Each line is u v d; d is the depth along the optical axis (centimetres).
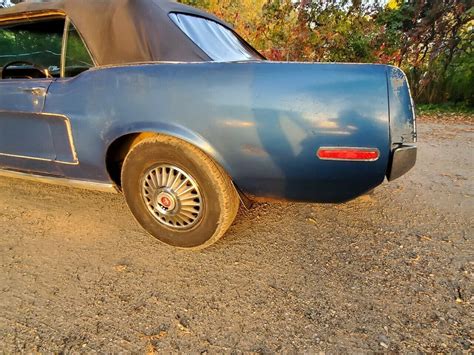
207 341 163
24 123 253
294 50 859
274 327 171
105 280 205
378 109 180
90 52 231
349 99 181
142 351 158
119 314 179
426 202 302
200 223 221
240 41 298
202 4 873
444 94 881
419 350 157
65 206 298
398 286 198
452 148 483
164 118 204
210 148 199
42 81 243
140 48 221
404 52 872
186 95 199
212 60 224
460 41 841
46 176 266
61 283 203
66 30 242
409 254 227
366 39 862
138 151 224
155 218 234
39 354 156
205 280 205
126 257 227
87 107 224
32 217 279
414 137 187
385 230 257
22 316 178
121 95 214
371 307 182
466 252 229
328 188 199
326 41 859
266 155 192
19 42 275
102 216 281
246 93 190
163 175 223
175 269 215
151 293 194
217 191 210
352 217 277
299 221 271
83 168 242
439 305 183
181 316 178
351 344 161
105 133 222
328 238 247
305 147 186
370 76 184
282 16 862
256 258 225
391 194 319
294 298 190
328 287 198
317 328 170
